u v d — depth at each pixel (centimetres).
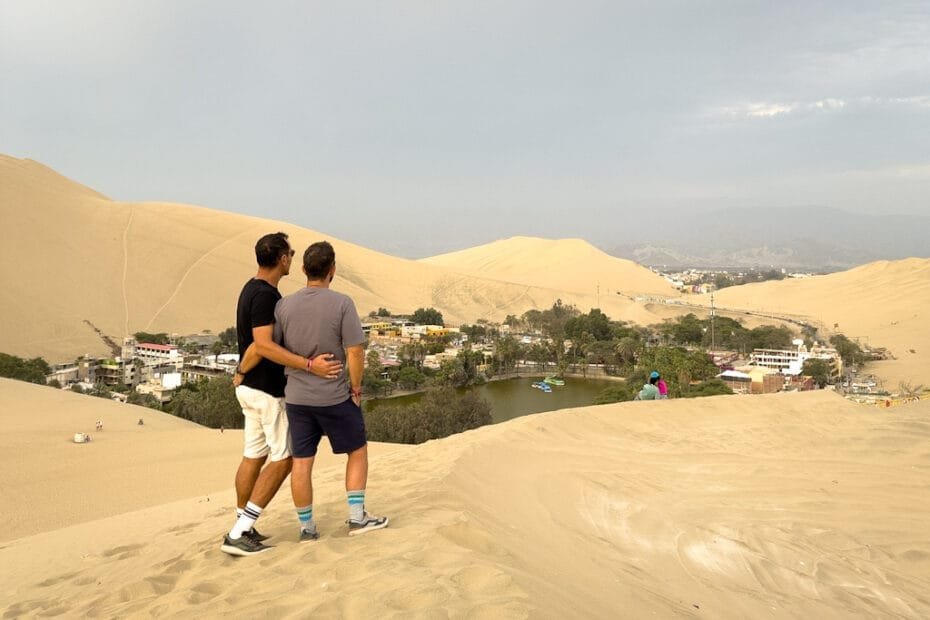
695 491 970
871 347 15625
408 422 5794
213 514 1058
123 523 1122
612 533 759
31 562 854
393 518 612
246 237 19975
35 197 17900
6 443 3772
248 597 457
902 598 680
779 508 912
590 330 15325
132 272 16800
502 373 12244
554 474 954
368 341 14000
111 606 509
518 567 505
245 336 574
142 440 4019
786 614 604
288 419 576
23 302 14200
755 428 1358
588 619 434
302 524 584
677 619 514
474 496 745
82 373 10681
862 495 987
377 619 384
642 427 1349
